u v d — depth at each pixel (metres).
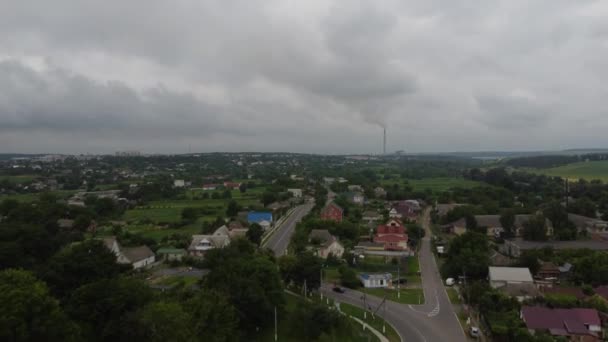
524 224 119.19
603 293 73.00
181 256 104.00
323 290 82.94
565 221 125.69
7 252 79.38
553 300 68.88
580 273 83.56
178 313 48.47
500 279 77.69
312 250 104.25
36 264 83.19
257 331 60.88
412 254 110.69
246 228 135.62
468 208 149.25
